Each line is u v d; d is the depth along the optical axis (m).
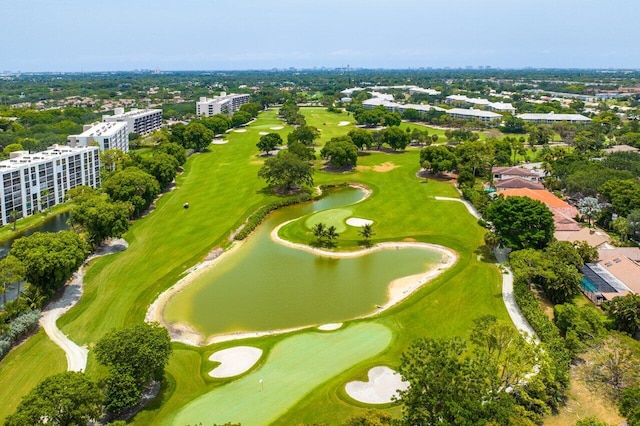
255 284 98.69
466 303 87.88
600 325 71.00
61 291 93.19
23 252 83.94
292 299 92.38
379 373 67.38
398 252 114.69
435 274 101.75
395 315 84.25
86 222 110.12
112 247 115.94
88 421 57.81
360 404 60.62
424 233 125.06
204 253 112.31
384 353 72.81
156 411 60.22
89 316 84.00
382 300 91.94
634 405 52.75
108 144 197.62
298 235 124.50
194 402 62.00
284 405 61.22
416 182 175.88
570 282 84.56
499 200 110.88
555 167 168.38
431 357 51.78
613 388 61.62
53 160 153.88
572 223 118.19
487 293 91.44
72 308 86.75
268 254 114.19
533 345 58.19
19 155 159.38
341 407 60.09
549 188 159.75
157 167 164.50
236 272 104.38
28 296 83.06
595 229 126.94
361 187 173.62
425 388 50.47
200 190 166.38
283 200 153.25
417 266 106.88
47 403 49.28
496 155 194.50
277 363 70.94
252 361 71.38
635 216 114.19
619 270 93.69
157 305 89.56
